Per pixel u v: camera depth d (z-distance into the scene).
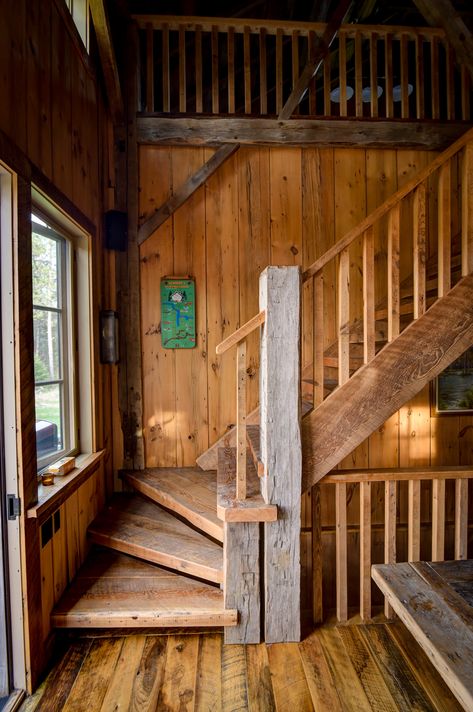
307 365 2.65
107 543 2.07
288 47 3.25
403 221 2.73
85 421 2.22
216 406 2.66
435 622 0.98
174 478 2.45
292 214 2.66
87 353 2.22
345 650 1.73
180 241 2.62
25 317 1.47
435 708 1.44
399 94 2.99
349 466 2.74
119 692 1.50
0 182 1.39
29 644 1.48
